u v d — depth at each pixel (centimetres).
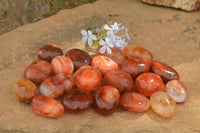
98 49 67
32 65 60
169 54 71
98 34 76
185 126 54
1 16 87
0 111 55
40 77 59
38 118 54
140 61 61
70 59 63
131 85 58
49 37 75
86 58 64
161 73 61
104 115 56
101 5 91
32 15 87
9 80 62
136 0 95
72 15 85
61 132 52
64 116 55
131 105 55
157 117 56
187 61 69
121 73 58
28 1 86
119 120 55
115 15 85
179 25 81
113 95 55
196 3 86
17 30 78
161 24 82
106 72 59
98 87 59
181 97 57
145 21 83
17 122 54
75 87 61
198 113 57
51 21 82
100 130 53
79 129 53
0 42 73
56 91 56
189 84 63
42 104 53
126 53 67
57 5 92
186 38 76
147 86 57
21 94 55
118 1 94
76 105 54
